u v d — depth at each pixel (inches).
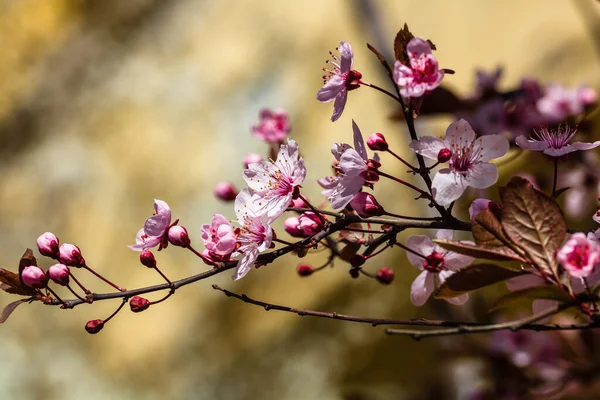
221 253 23.6
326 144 49.2
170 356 50.2
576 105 28.9
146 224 24.0
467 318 34.4
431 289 24.3
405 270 44.5
